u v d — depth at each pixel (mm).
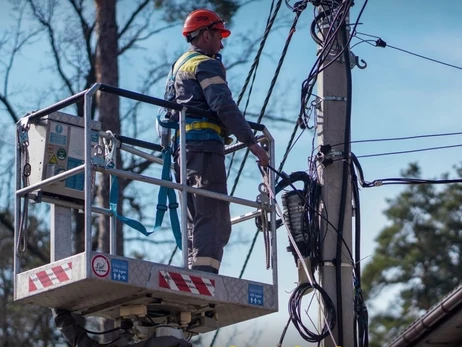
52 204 11477
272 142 11391
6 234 25188
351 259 12539
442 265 41406
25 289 10344
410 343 13961
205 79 10836
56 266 10023
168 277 10086
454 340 13961
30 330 24859
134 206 23766
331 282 12438
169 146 11219
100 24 22469
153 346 10492
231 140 11258
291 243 12586
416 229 42469
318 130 12852
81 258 9750
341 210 12562
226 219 10906
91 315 10930
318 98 12914
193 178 10820
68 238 11516
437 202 42969
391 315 40844
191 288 10211
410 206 42906
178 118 10977
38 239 24797
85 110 10062
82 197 11477
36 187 10688
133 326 10773
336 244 12508
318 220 12633
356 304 12594
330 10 13133
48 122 11344
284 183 12773
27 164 11266
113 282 9742
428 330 13695
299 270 12570
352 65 13094
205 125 10852
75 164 11445
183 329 10977
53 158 11312
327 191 12625
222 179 10906
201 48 11516
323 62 12953
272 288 10844
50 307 10812
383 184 13188
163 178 10867
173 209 10789
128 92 10336
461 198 42781
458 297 13227
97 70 22500
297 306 12406
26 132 11258
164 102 10539
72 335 10867
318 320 12367
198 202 10758
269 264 11039
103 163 10023
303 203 12680
